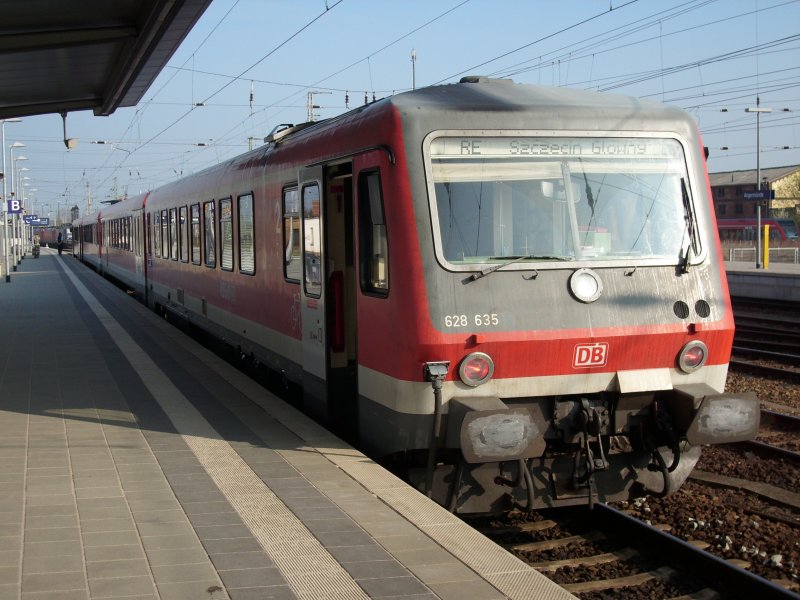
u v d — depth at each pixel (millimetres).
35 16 11531
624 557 6004
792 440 9039
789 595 5027
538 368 6266
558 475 6527
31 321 18562
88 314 20312
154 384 10477
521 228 6391
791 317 21000
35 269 46812
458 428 6062
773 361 14133
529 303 6250
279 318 9555
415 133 6258
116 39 12805
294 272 8891
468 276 6180
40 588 4332
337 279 7855
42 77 15711
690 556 5773
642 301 6469
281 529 5250
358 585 4395
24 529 5238
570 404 6457
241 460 6887
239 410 8867
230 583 4418
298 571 4582
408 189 6219
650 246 6609
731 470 8047
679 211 6715
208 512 5578
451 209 6262
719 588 5449
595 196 6551
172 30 12266
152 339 15188
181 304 16734
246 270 11172
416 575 4535
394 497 5891
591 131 6559
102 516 5492
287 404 9141
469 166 6336
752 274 26688
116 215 31359
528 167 6434
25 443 7492
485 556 4805
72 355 13125
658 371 6531
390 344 6371
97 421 8391
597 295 6367
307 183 8227
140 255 23531
